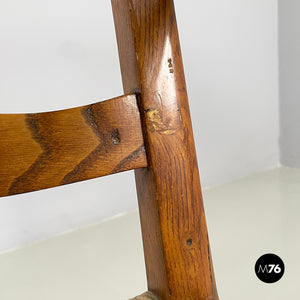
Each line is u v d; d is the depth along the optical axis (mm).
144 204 396
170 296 383
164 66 369
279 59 2436
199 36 2152
